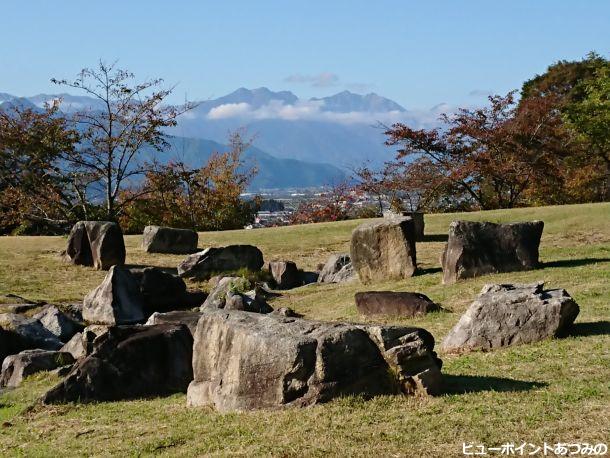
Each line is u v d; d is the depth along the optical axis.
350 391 11.73
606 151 62.75
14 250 39.78
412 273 28.09
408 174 63.19
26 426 13.56
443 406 11.32
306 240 43.12
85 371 15.32
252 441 10.62
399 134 62.56
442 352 16.39
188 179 61.12
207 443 10.84
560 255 28.50
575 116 59.34
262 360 12.01
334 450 9.92
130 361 15.57
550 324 15.86
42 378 17.95
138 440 11.61
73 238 36.59
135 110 57.59
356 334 11.94
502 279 23.92
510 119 61.66
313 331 12.20
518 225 25.52
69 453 11.41
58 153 56.69
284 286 32.50
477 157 60.06
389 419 10.89
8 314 23.20
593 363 13.66
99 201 63.56
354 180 67.81
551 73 80.62
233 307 24.39
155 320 19.78
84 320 26.58
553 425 10.22
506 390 12.14
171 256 39.47
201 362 13.59
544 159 61.66
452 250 25.27
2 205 58.69
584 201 64.56
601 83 60.28
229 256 34.28
